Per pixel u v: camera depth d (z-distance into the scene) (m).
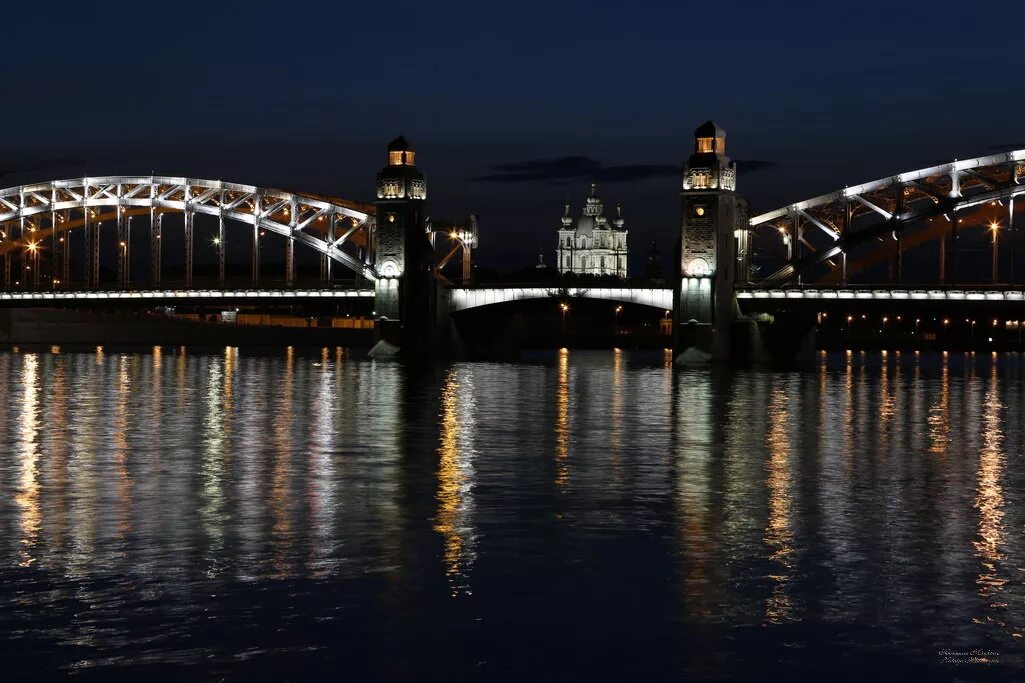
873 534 37.22
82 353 192.88
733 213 178.88
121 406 83.38
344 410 81.38
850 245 178.62
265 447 58.34
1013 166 167.88
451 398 94.88
